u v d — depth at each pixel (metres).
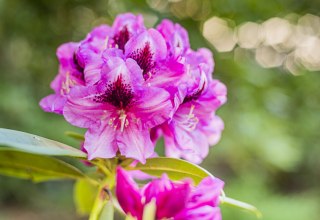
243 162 1.46
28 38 1.27
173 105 0.35
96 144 0.35
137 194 0.32
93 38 0.38
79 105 0.34
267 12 1.15
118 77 0.34
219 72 1.12
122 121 0.35
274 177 1.88
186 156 0.40
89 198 0.45
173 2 1.12
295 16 1.35
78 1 1.22
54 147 0.32
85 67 0.34
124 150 0.35
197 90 0.36
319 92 1.30
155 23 1.07
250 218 1.40
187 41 0.39
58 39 1.27
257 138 1.11
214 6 1.11
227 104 1.12
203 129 0.41
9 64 1.27
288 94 1.26
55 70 1.28
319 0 1.36
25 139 0.32
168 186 0.32
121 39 0.38
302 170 1.86
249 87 1.12
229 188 1.45
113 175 0.36
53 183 1.56
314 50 1.40
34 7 1.23
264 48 1.28
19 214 1.46
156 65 0.35
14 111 1.17
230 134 1.12
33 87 1.30
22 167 0.39
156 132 0.38
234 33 1.19
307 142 1.44
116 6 1.15
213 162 1.51
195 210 0.32
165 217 0.32
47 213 1.50
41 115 1.23
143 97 0.34
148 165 0.36
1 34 1.23
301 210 1.44
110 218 0.35
